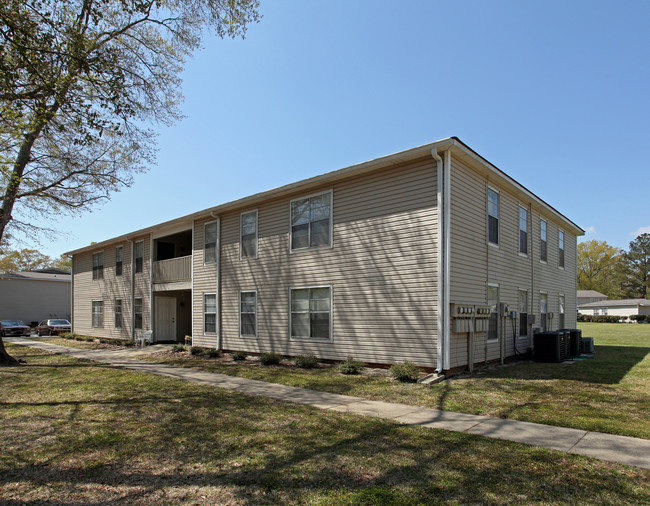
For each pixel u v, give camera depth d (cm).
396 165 1110
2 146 1211
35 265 5175
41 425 639
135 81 1084
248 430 593
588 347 1514
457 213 1046
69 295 3941
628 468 437
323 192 1284
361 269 1167
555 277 1755
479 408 709
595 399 764
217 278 1638
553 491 384
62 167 1423
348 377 1019
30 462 486
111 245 2416
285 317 1368
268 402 768
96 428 617
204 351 1585
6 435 590
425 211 1044
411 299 1055
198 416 675
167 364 1356
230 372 1148
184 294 2178
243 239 1552
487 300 1179
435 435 557
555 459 464
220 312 1622
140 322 2117
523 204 1470
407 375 949
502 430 580
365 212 1170
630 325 4372
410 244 1067
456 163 1057
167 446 531
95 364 1366
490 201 1227
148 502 380
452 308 1003
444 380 959
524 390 848
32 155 1361
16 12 706
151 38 1104
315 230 1299
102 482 427
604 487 391
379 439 543
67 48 781
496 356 1218
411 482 408
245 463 469
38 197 1451
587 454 480
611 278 7100
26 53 744
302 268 1328
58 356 1630
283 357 1362
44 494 402
